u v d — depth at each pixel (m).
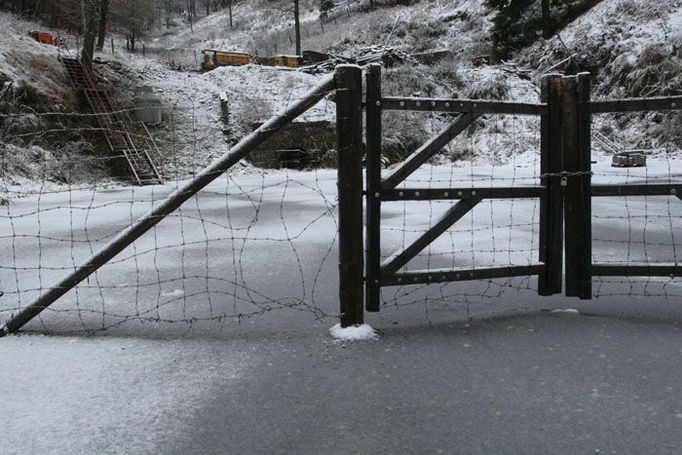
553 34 35.91
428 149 4.25
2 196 16.31
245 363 3.71
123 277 6.33
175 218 11.27
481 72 33.56
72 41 36.34
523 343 3.96
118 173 23.17
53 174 20.69
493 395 3.21
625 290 5.30
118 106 26.45
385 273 4.35
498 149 26.88
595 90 29.81
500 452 2.66
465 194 4.36
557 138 4.53
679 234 8.47
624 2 31.72
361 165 4.12
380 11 50.97
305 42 50.59
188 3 99.94
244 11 85.62
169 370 3.63
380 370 3.56
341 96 4.02
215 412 3.08
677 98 4.35
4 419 3.04
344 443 2.76
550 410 3.03
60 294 4.35
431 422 2.93
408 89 31.02
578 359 3.67
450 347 3.91
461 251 7.45
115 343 4.13
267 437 2.82
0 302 5.55
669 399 3.13
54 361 3.80
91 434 2.88
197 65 39.84
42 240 9.16
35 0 40.00
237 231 9.55
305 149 25.81
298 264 6.73
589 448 2.68
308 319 4.60
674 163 22.80
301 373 3.54
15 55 24.50
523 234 8.66
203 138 26.70
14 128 21.61
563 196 4.62
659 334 4.09
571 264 4.70
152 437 2.85
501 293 5.23
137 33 50.66
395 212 11.88
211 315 4.78
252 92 30.66
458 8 44.91
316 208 12.65
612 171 20.52
